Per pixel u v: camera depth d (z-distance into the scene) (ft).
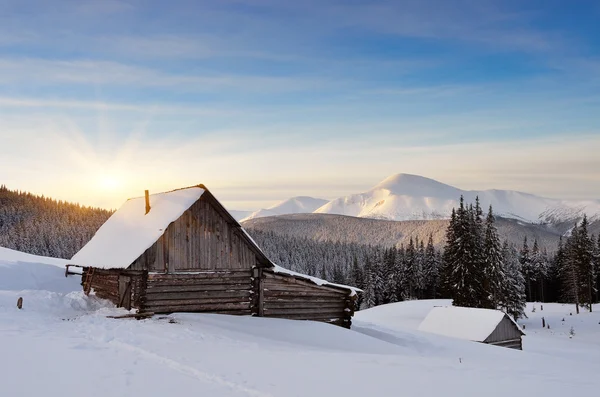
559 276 321.73
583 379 43.37
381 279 305.32
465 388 35.63
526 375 43.80
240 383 33.22
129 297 71.36
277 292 81.05
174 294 71.97
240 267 78.69
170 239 72.84
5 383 30.27
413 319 193.16
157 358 41.29
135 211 86.74
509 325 137.90
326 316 86.43
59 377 32.42
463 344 95.20
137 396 29.12
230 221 78.28
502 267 209.87
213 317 69.97
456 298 199.93
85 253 87.71
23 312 64.49
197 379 34.24
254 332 65.46
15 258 127.54
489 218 211.41
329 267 467.11
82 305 75.15
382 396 31.89
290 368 39.88
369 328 101.19
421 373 41.09
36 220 482.28
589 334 200.54
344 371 39.88
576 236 283.79
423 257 339.36
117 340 48.93
